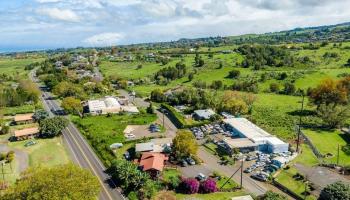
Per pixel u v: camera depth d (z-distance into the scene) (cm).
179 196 9775
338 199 8744
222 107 18712
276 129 15588
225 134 15175
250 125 15662
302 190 10025
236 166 11912
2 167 11438
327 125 15900
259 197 9275
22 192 7319
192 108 19438
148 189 9806
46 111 19412
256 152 13038
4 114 19225
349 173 11006
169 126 16625
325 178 10694
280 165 11594
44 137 15250
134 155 12719
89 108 19425
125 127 16350
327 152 12875
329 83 18425
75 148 13838
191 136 12469
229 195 9850
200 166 11888
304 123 16350
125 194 9875
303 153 12888
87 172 8256
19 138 15050
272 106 19725
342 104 18200
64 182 7500
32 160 12638
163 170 11438
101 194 9856
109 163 11925
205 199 9575
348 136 14588
